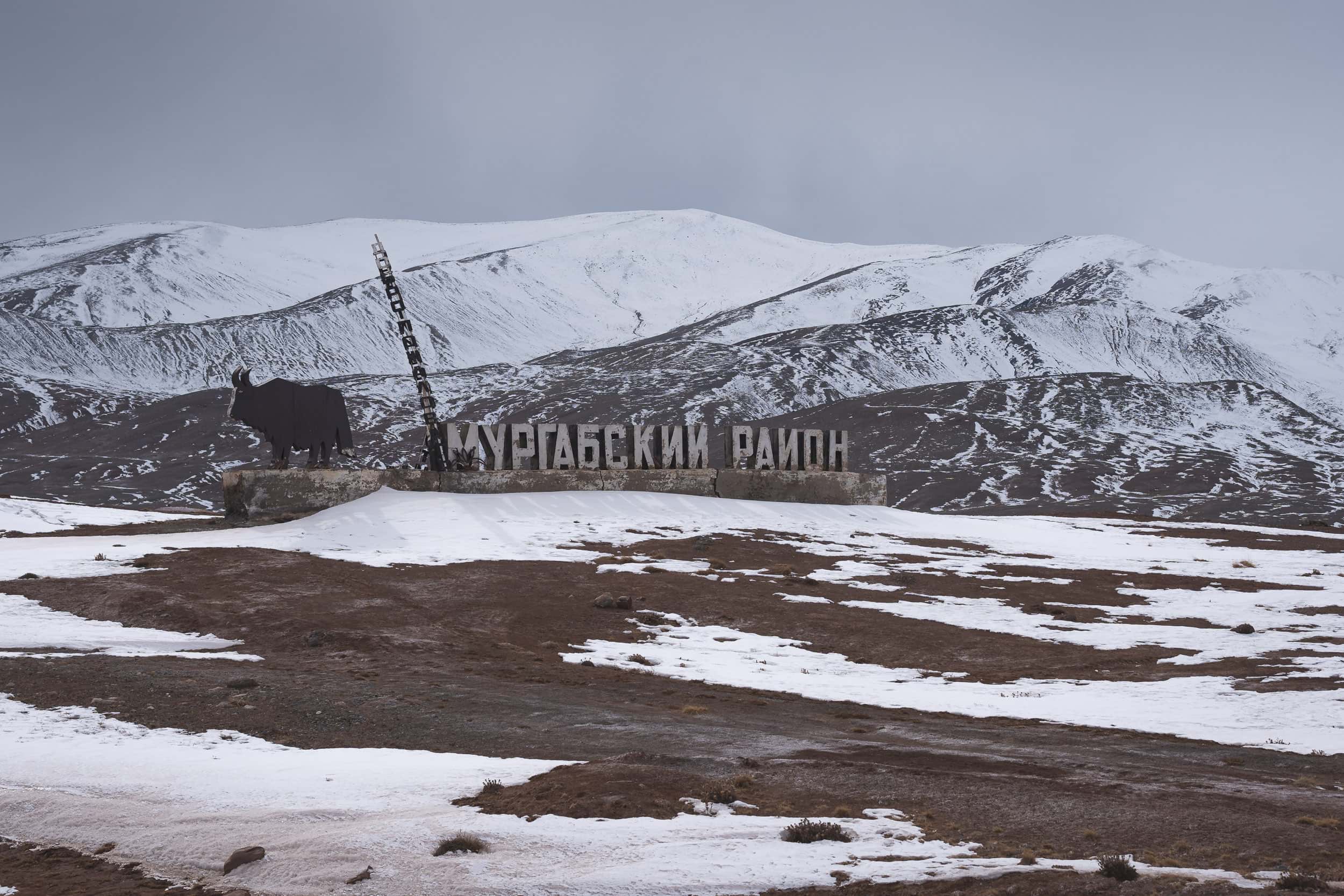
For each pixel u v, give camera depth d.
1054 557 68.50
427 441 73.56
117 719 26.25
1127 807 18.27
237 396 68.56
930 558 64.88
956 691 34.50
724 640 42.75
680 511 72.19
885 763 22.05
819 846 16.28
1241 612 50.78
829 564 60.75
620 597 48.12
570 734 25.36
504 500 70.19
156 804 19.53
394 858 16.16
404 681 31.92
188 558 51.91
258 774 21.30
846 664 39.50
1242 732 27.81
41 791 20.34
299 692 29.23
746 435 81.25
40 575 46.75
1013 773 21.23
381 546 58.53
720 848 16.08
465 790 19.77
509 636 41.72
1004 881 14.39
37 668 30.95
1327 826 17.27
